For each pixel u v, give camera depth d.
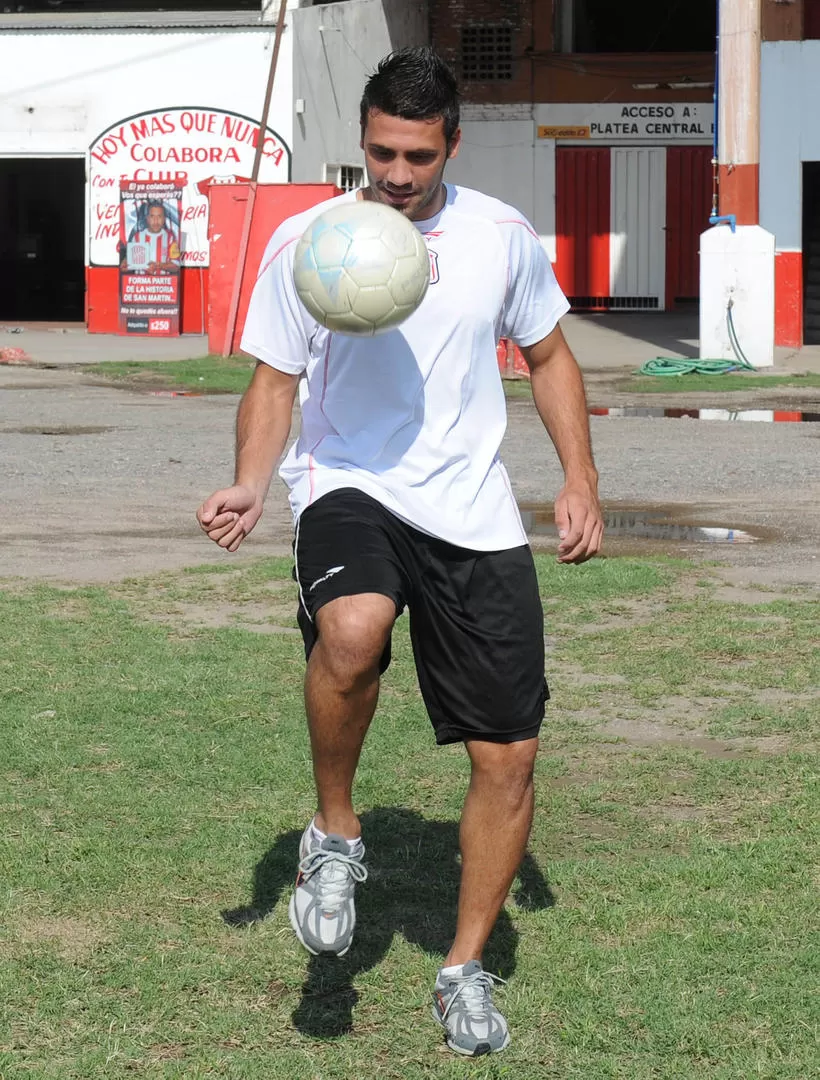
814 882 8.14
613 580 15.79
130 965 7.09
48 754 10.16
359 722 6.30
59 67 56.25
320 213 6.73
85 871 8.16
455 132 6.57
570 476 6.79
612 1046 6.41
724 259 45.78
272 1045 6.40
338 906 6.38
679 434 29.64
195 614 14.45
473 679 6.44
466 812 6.55
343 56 59.47
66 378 40.62
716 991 6.89
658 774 10.02
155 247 55.94
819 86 49.03
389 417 6.59
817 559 17.34
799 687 12.10
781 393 38.88
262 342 6.83
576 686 12.16
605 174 69.56
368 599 6.12
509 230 6.72
